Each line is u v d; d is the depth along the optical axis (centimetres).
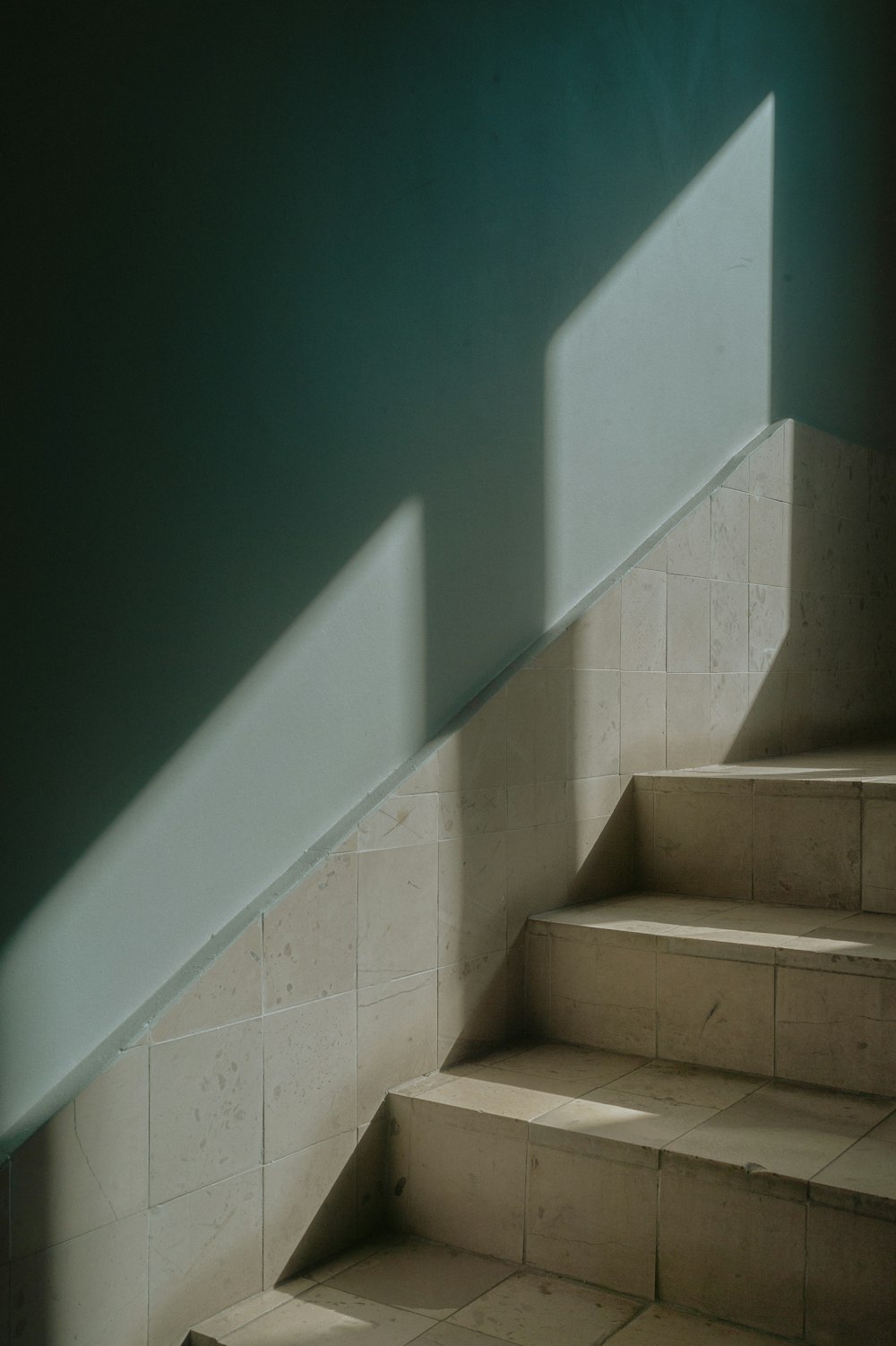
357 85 217
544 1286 193
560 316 274
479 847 241
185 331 185
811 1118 201
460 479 244
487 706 244
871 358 435
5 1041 160
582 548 283
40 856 164
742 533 340
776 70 370
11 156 159
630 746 292
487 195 251
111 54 172
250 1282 190
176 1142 177
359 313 218
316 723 210
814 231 395
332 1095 205
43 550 164
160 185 180
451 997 233
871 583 420
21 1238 155
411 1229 215
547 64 270
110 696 174
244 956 189
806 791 268
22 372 161
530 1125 200
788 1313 174
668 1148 187
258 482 198
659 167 312
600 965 245
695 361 329
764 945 226
